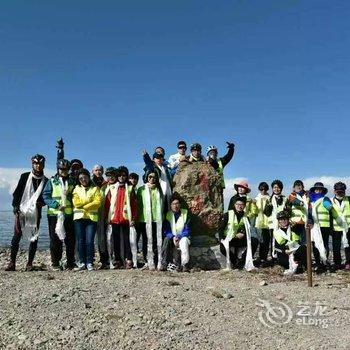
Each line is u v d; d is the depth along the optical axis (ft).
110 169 45.88
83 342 23.03
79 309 27.63
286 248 43.55
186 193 46.16
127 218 44.70
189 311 27.58
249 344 23.12
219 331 24.67
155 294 31.24
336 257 47.44
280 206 48.73
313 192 47.24
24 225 43.04
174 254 44.21
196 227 45.75
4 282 34.94
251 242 45.09
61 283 34.47
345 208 47.26
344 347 22.75
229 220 45.19
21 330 24.38
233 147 50.70
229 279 38.73
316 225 45.83
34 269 43.06
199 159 49.06
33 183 43.32
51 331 24.29
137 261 47.88
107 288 32.89
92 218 43.24
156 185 45.14
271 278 39.58
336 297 31.78
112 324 25.29
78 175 43.78
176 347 22.57
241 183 45.91
